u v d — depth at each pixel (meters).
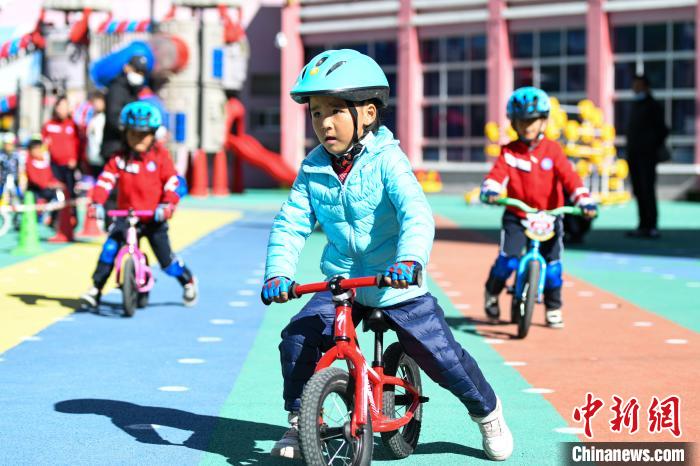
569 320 10.45
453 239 20.55
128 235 10.77
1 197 22.97
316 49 45.16
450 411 6.70
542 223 9.50
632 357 8.47
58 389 7.25
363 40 43.84
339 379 4.99
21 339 9.23
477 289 12.95
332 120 5.16
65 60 39.50
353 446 5.02
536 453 5.71
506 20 40.81
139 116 10.64
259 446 5.86
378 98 5.23
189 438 6.01
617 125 39.47
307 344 5.30
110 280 13.70
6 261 15.91
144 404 6.84
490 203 9.67
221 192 40.84
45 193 20.97
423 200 5.19
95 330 9.75
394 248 5.36
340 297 5.02
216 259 16.45
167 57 38.00
